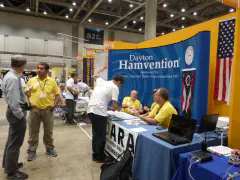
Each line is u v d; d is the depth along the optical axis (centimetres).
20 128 208
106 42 524
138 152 190
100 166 253
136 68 379
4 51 1173
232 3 177
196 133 200
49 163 260
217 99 251
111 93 255
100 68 549
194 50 249
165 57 325
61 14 1314
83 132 414
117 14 1166
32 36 1270
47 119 270
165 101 228
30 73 1250
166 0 956
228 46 236
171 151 149
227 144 186
